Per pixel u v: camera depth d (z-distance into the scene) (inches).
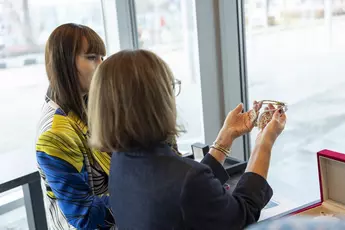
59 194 45.6
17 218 84.6
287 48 70.6
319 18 63.8
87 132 47.1
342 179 44.1
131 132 32.2
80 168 46.5
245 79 80.1
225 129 45.9
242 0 75.9
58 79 47.4
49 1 89.6
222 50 77.6
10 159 86.2
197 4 76.6
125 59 32.9
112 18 99.7
